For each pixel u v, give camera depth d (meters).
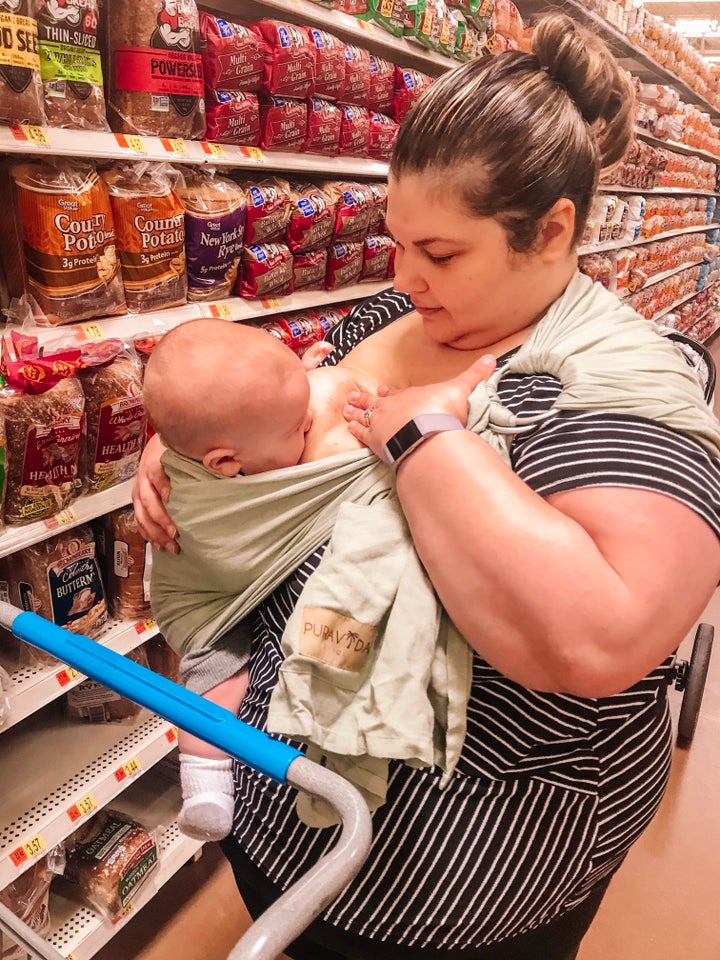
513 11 2.91
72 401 1.37
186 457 0.83
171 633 0.93
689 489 0.60
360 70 2.11
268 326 2.11
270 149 1.86
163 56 1.47
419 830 0.74
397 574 0.70
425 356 0.91
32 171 1.34
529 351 0.75
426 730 0.67
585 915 0.92
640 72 5.25
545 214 0.70
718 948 1.77
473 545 0.62
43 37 1.27
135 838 1.73
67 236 1.36
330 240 2.16
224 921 1.80
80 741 1.77
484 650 0.65
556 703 0.71
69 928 1.62
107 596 1.73
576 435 0.65
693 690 2.31
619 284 4.59
